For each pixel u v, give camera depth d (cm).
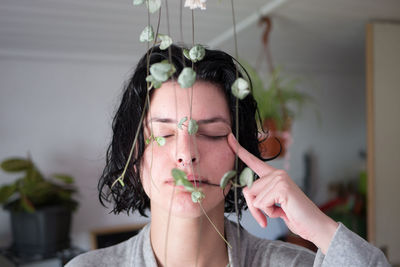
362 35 284
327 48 318
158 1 63
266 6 220
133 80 76
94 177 320
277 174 72
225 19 237
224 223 83
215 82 70
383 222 249
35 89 309
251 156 73
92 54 313
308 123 397
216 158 68
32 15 225
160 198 68
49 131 311
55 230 257
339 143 408
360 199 332
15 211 254
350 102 415
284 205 71
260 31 266
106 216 322
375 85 251
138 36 267
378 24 252
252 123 80
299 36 283
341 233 68
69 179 271
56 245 259
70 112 317
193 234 73
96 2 206
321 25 259
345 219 319
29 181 257
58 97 315
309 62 366
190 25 245
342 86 412
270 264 84
